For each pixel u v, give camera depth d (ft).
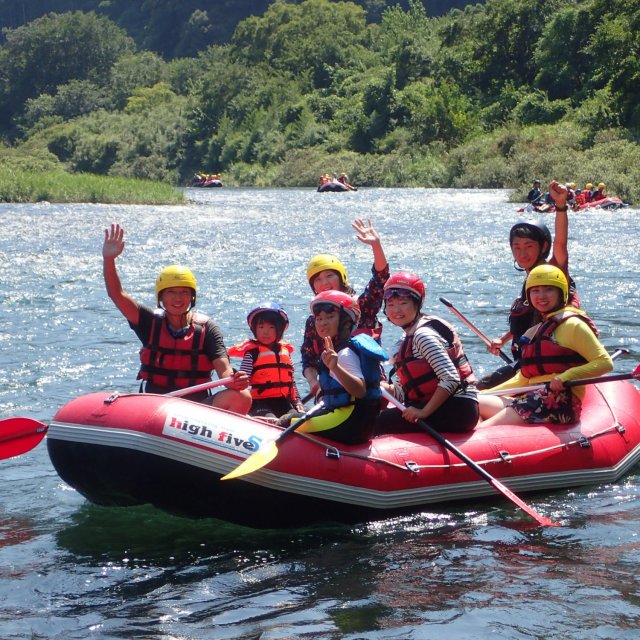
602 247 69.97
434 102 232.94
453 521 19.69
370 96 261.65
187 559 17.63
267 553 17.94
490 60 253.24
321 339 22.67
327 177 189.06
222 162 300.81
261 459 18.47
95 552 17.94
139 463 18.92
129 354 35.09
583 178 130.41
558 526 19.19
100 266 62.03
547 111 208.13
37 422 20.43
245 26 420.36
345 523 19.56
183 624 14.90
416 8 374.43
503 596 15.69
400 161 213.46
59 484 21.99
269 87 327.26
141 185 144.25
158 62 482.28
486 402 22.94
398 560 17.46
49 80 494.18
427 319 21.25
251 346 22.41
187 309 21.98
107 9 633.20
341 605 15.47
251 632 14.58
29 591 16.16
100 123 372.17
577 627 14.52
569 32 224.53
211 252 71.15
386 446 20.26
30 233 84.33
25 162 242.17
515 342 24.59
